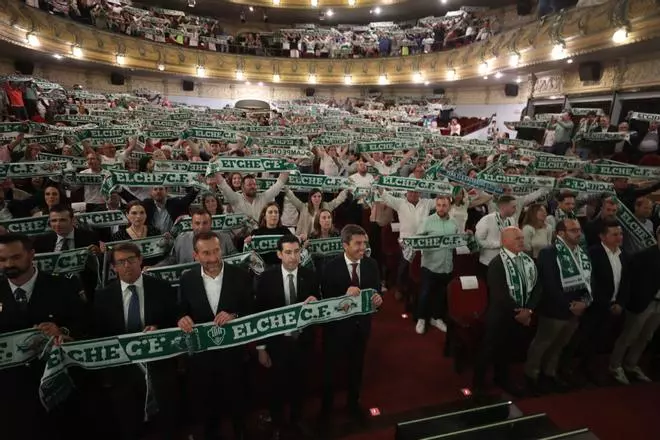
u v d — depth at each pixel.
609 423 3.12
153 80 23.34
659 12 9.73
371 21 25.66
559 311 3.21
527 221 4.34
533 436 1.76
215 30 24.16
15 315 2.31
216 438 2.79
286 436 2.92
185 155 7.38
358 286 3.03
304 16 25.34
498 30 17.61
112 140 6.95
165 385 2.61
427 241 4.19
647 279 3.39
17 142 5.91
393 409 3.25
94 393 2.57
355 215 6.45
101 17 18.64
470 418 2.13
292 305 2.69
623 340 3.58
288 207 5.81
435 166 5.58
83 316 2.55
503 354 3.41
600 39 11.50
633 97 12.37
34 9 15.16
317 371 3.42
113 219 3.72
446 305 4.19
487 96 20.39
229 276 2.68
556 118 9.98
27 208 4.81
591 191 4.95
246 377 3.12
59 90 12.71
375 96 24.27
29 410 2.31
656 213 5.00
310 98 22.98
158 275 3.20
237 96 25.58
